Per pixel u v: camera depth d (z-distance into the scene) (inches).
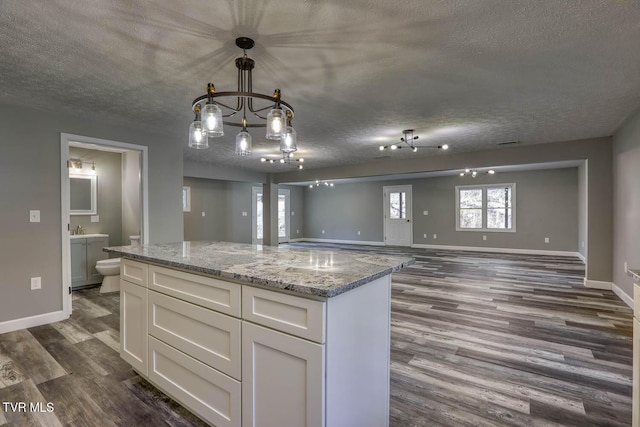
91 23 69.1
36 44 77.7
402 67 90.7
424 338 113.1
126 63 87.9
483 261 275.4
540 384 83.7
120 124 145.8
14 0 61.0
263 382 55.1
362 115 134.6
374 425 61.9
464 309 144.9
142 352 81.0
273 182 334.3
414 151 210.5
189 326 68.2
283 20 68.4
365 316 58.5
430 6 63.6
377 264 67.6
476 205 351.6
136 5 62.9
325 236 454.6
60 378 86.4
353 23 69.5
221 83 101.2
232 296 59.7
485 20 68.5
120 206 215.6
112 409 73.4
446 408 74.0
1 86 103.3
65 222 132.0
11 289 119.3
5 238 118.1
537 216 319.9
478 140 181.2
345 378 52.9
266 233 338.0
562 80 99.8
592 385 83.0
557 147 185.9
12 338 112.3
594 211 178.4
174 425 68.1
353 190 430.0
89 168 201.0
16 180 120.5
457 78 98.2
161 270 75.3
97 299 159.9
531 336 114.3
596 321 128.8
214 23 69.3
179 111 128.3
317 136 171.3
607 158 173.5
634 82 101.5
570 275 215.6
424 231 381.7
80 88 105.3
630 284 146.7
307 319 49.5
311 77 97.2
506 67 91.0
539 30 72.4
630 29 71.7
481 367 92.7
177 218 171.5
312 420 48.9
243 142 84.8
